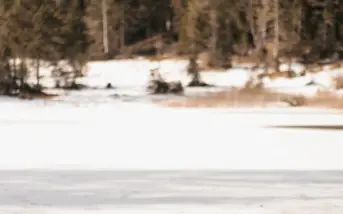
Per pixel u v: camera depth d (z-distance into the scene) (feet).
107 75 595.88
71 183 100.89
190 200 86.12
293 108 338.95
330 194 90.89
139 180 104.17
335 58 615.98
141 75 595.88
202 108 345.31
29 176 109.09
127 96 460.96
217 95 424.05
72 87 528.63
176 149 156.87
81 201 85.10
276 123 242.99
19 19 489.67
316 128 219.61
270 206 81.87
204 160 133.80
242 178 106.73
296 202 84.69
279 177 108.06
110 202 84.53
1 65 472.03
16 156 141.69
